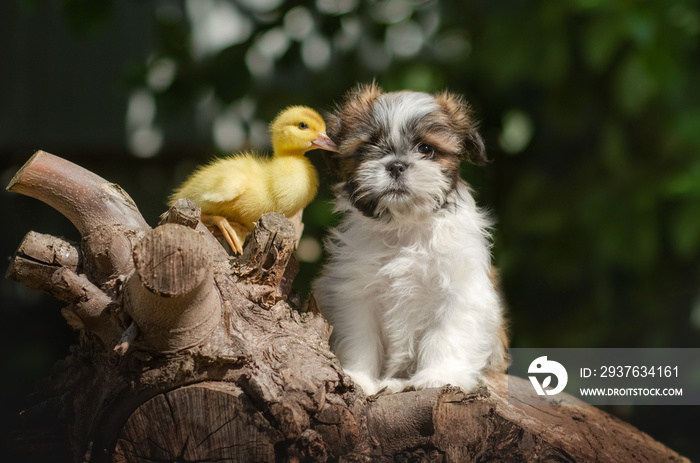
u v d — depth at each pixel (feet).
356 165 5.00
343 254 5.07
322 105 6.38
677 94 6.04
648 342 6.33
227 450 4.50
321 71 6.59
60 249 4.60
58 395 4.75
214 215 4.84
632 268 6.17
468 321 4.96
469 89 6.32
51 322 6.63
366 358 5.01
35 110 7.82
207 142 7.61
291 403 4.51
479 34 6.28
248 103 6.45
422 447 4.66
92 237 4.60
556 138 6.47
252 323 4.63
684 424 6.30
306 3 6.31
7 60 7.70
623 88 5.87
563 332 6.34
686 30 5.83
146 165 7.68
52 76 7.85
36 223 6.45
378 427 4.66
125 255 4.59
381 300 5.03
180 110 6.29
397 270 4.98
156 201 7.35
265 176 4.84
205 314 4.51
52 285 4.56
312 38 6.37
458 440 4.69
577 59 6.16
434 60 6.32
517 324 6.30
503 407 4.83
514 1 6.54
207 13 7.57
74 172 4.63
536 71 6.06
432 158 4.98
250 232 4.89
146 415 4.50
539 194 6.23
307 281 5.82
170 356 4.50
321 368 4.59
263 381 4.51
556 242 6.23
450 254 4.97
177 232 4.41
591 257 6.30
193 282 4.41
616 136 6.11
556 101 6.21
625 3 5.69
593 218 6.07
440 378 4.86
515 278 6.27
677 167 6.06
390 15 6.42
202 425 4.50
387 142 4.97
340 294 5.04
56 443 4.74
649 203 6.00
